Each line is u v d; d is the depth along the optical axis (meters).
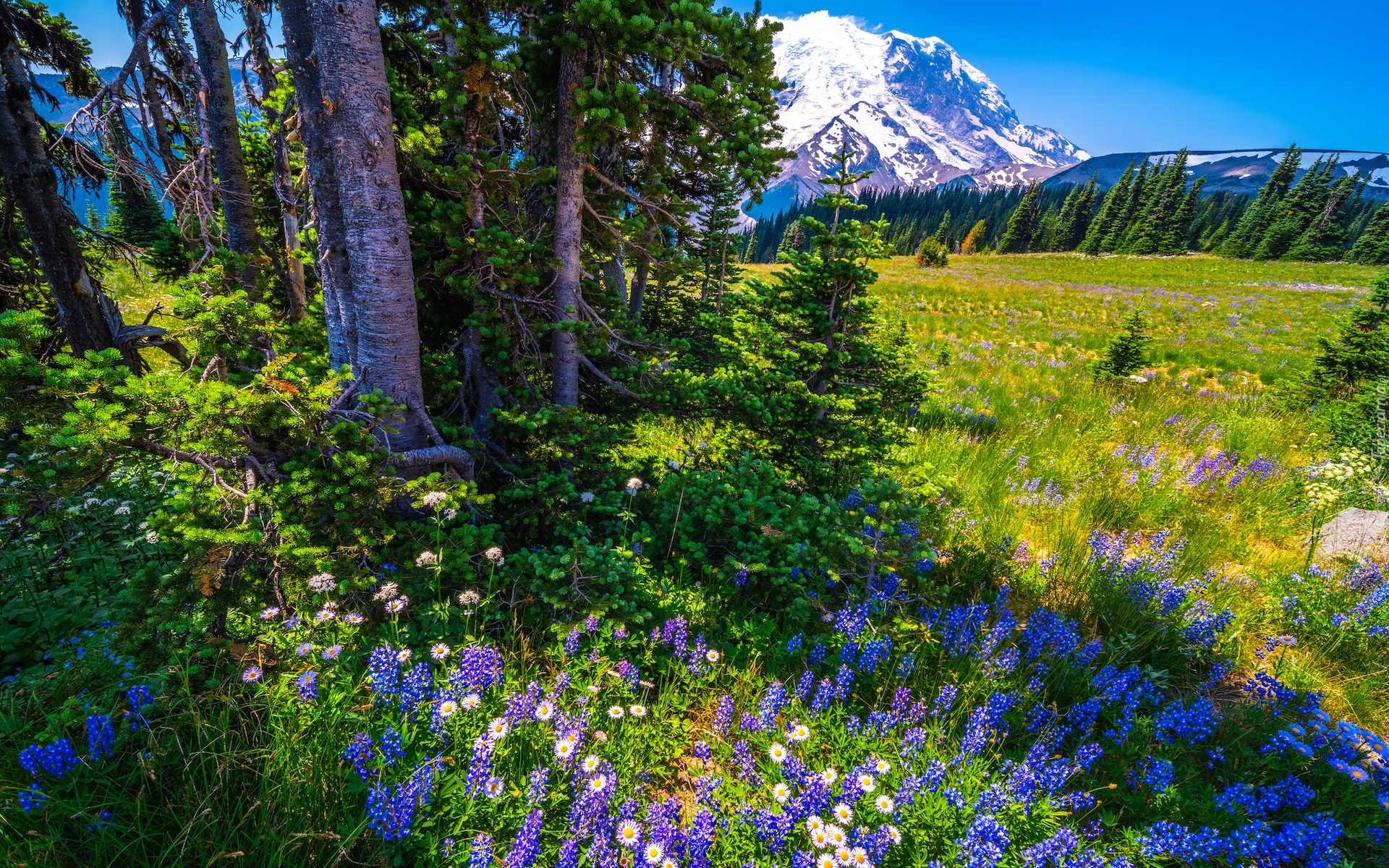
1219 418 11.90
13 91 5.22
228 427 3.23
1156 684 4.27
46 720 2.88
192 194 6.43
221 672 3.17
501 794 2.76
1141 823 3.11
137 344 6.12
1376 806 3.17
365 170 4.07
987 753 3.47
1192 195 87.62
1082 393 14.18
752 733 3.33
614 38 4.68
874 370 6.88
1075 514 7.15
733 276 16.86
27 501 2.82
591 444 5.55
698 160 6.01
